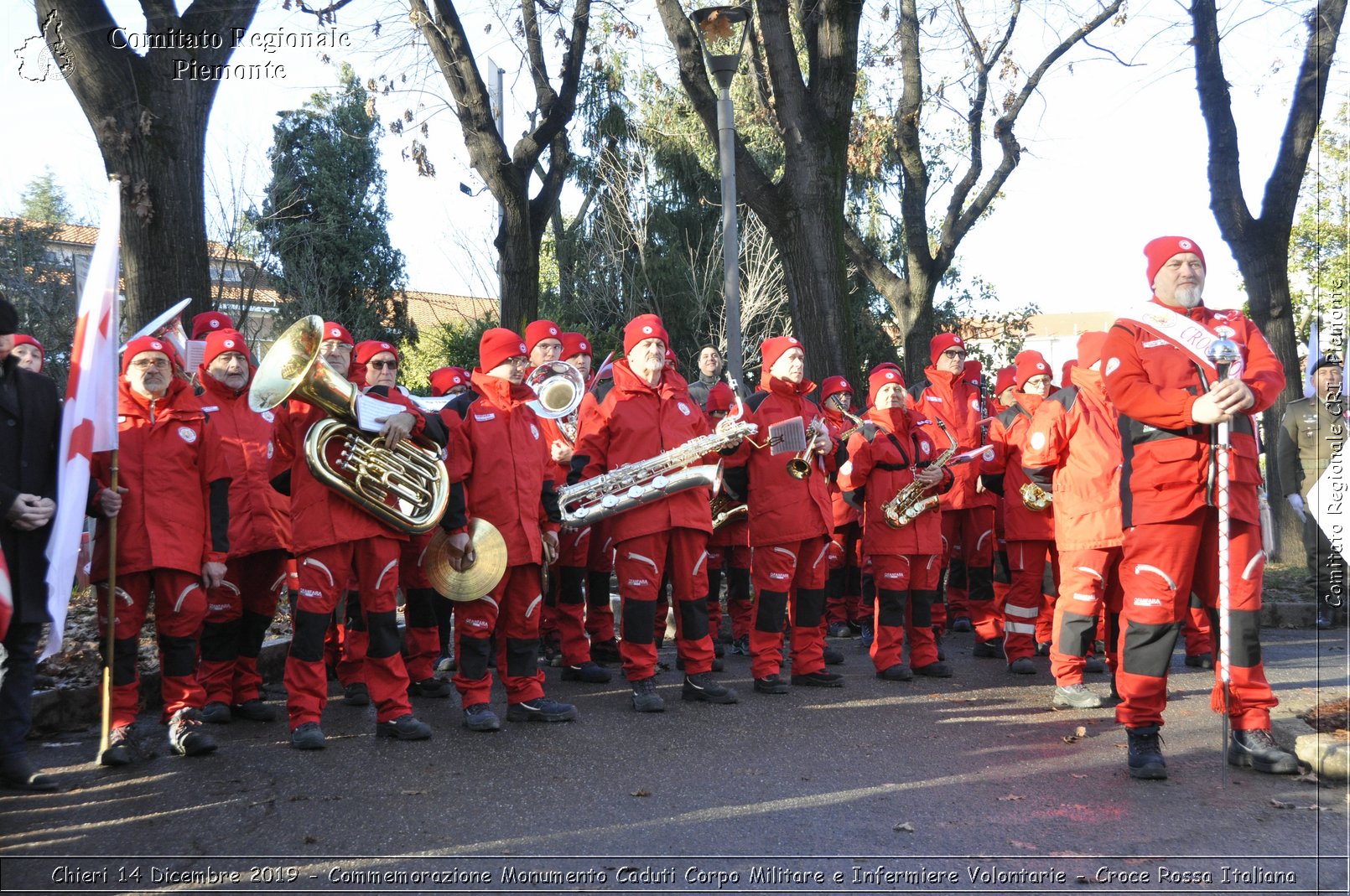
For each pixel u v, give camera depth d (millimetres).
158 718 6664
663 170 27219
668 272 26547
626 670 7086
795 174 11891
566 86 13414
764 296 25703
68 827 4652
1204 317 5547
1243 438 5414
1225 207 13062
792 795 5121
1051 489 7359
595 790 5211
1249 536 5363
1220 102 12961
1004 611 9047
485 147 12992
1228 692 5227
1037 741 6137
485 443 6527
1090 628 7113
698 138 26828
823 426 7590
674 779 5383
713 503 8617
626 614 7094
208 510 6066
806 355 11984
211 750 5824
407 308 34469
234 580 6637
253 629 6828
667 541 7250
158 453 5938
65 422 5262
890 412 8250
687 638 7320
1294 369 12945
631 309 26891
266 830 4621
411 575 7375
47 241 26281
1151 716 5359
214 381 6926
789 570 7621
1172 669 8336
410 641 7496
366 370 7527
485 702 6488
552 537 6871
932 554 8148
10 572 5137
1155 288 5590
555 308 28453
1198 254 5500
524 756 5824
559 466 8211
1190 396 5195
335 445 5980
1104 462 7031
